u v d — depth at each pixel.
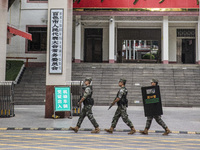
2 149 6.75
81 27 31.53
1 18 14.64
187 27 31.38
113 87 22.19
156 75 23.88
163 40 28.77
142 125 11.20
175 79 23.23
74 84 13.93
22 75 24.94
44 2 29.27
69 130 10.17
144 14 28.52
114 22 29.42
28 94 21.69
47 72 13.46
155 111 9.21
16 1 29.39
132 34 31.75
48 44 13.48
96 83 23.09
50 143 7.62
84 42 31.73
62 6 13.51
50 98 13.38
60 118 13.20
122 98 9.39
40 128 10.30
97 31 31.73
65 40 13.49
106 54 31.66
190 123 11.89
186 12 28.25
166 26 28.80
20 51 29.08
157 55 31.84
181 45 31.75
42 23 29.20
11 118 13.12
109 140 8.20
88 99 9.55
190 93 21.28
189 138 8.79
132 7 28.58
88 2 28.69
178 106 20.05
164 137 8.92
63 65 13.45
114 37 30.36
